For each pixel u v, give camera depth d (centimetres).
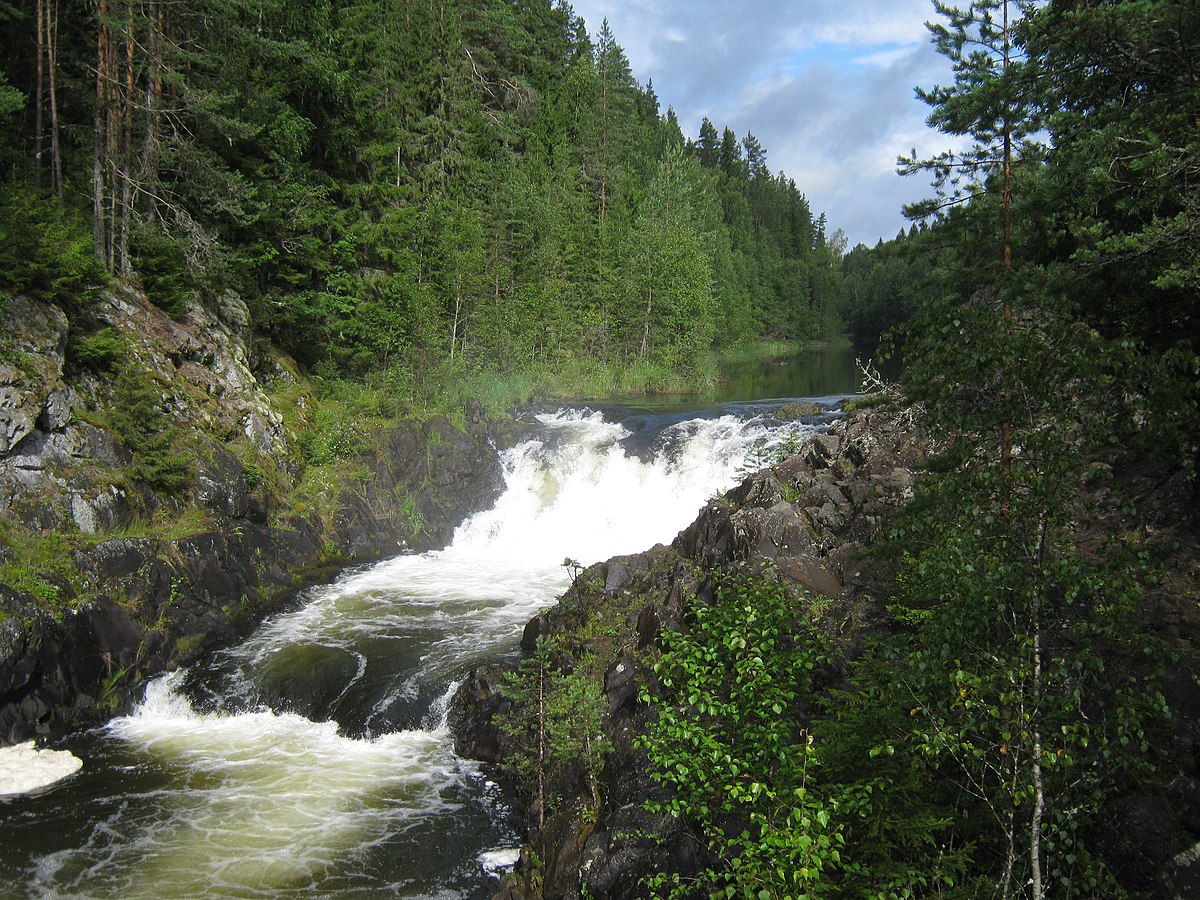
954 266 1202
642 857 925
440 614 1864
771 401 3139
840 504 1383
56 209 1909
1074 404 614
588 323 4362
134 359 1944
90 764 1316
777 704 678
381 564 2256
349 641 1702
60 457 1641
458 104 4153
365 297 3036
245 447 2152
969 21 1092
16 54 2291
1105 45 953
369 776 1288
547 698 1184
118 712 1476
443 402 2788
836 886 632
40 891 1017
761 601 805
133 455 1820
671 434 2602
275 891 1030
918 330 698
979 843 711
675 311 4481
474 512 2553
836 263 14212
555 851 1025
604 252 4650
